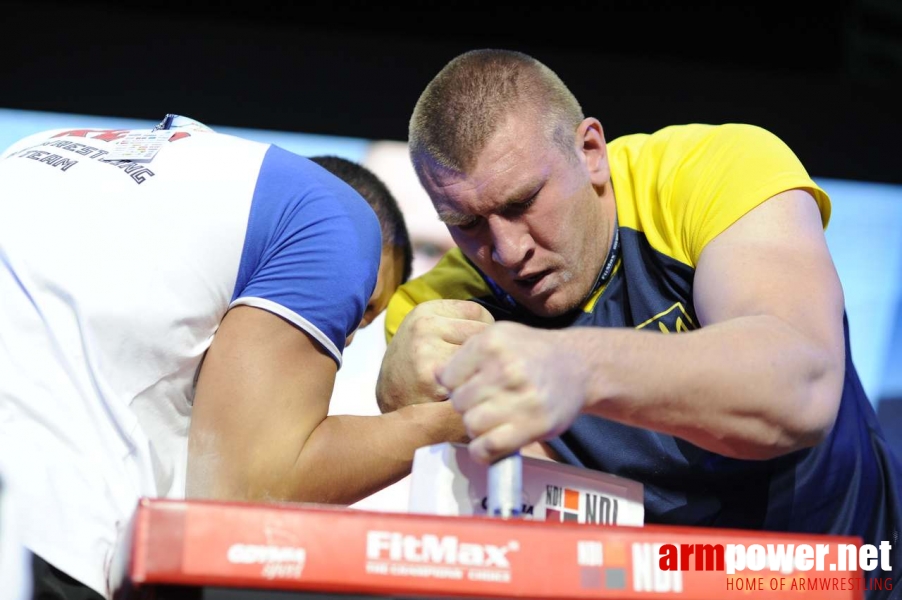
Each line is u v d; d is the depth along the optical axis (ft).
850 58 12.11
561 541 2.65
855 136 11.85
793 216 4.54
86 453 3.79
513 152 4.93
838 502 5.23
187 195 4.16
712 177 4.95
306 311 4.13
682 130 5.58
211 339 4.16
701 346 3.34
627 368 3.17
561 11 11.63
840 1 12.03
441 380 3.11
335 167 6.65
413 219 9.71
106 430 3.85
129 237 4.03
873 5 12.14
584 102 11.51
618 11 11.71
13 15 10.14
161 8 10.57
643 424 3.34
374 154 10.76
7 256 4.03
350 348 8.25
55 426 3.78
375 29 11.18
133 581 2.47
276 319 4.09
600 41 11.76
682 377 3.24
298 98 10.71
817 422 3.53
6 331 3.91
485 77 5.13
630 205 5.44
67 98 10.12
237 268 4.15
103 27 10.34
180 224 4.08
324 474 4.04
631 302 5.30
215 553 2.49
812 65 12.06
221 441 3.95
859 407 5.57
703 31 11.89
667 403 3.26
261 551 2.52
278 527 2.53
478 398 2.97
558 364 3.02
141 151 4.39
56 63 10.15
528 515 3.23
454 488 3.14
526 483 3.24
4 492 3.59
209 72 10.53
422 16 11.31
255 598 2.59
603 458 5.23
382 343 8.30
